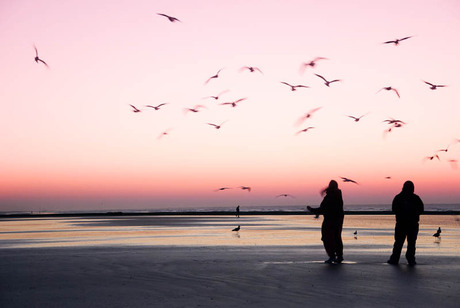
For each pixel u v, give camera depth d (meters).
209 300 9.03
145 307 8.48
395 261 14.48
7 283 10.91
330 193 14.77
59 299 9.16
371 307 8.40
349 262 14.89
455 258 16.03
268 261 14.77
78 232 34.97
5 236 31.08
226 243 22.64
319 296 9.37
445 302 8.79
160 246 20.78
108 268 13.18
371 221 62.25
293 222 57.66
